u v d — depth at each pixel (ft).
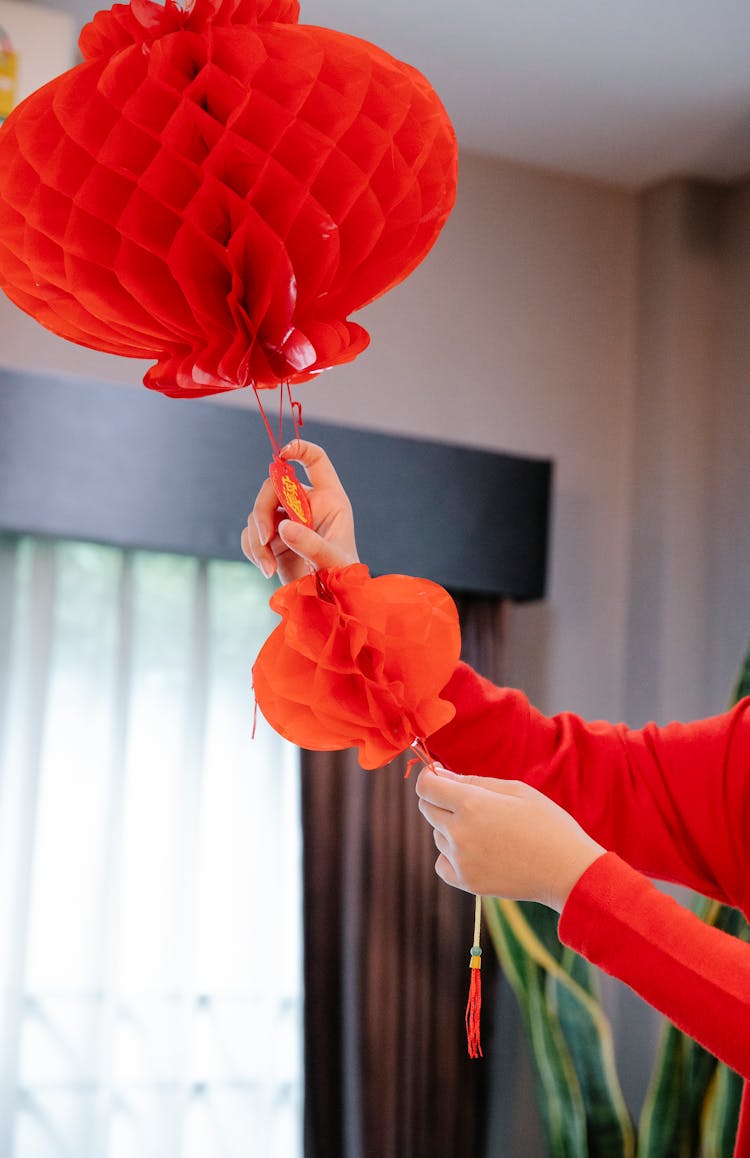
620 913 2.40
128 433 8.77
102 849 9.01
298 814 9.51
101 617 9.26
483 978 9.74
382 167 2.22
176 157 2.06
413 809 9.62
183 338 2.28
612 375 11.18
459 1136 9.48
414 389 10.36
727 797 3.12
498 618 10.16
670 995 2.35
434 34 8.93
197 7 2.19
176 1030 9.07
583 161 10.88
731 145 10.43
